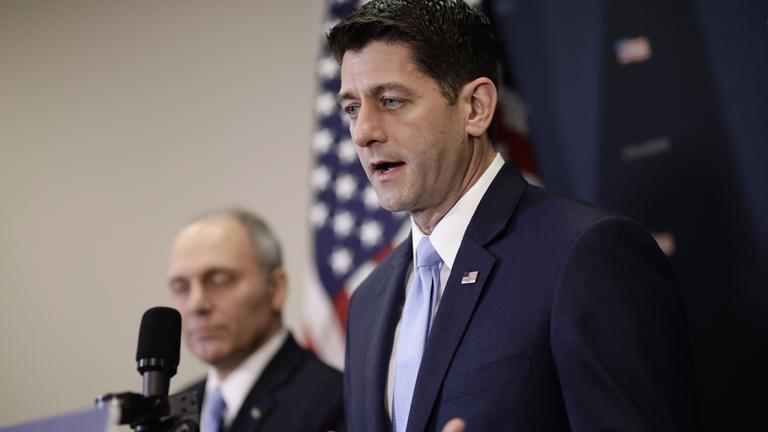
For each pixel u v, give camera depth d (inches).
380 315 104.9
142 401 79.3
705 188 158.9
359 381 101.8
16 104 237.3
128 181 228.5
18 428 81.9
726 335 153.9
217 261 159.8
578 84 175.5
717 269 156.1
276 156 220.2
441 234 98.6
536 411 84.5
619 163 169.0
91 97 234.4
